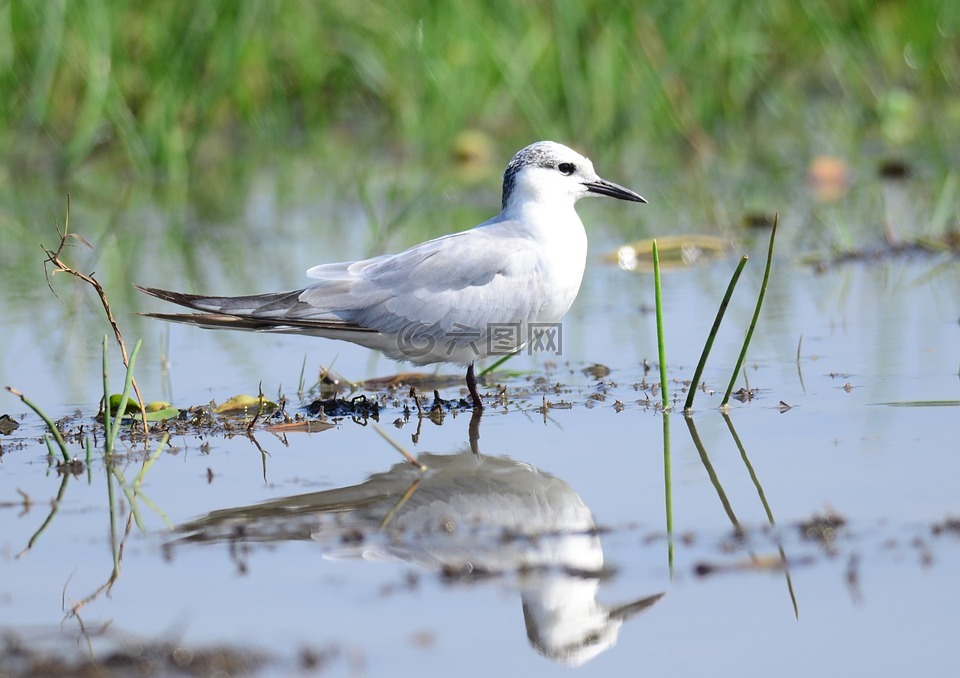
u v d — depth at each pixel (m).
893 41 23.83
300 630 7.19
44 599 7.63
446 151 22.12
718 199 19.61
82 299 15.41
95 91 21.28
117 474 9.91
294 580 7.82
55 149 22.36
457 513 8.91
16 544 8.48
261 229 18.61
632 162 22.19
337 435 10.95
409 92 22.45
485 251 11.73
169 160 21.34
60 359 13.23
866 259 16.16
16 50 22.00
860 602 7.46
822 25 23.69
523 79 22.11
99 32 21.50
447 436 10.78
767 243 17.25
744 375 12.03
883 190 19.55
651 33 22.41
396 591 7.65
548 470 9.73
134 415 11.41
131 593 7.68
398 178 21.50
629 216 19.11
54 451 10.55
